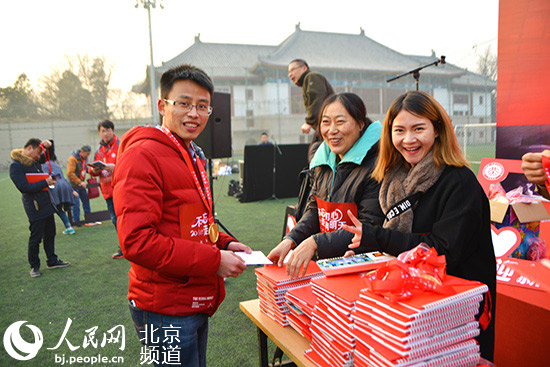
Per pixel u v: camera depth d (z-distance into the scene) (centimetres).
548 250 191
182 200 118
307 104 332
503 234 192
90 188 664
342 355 100
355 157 163
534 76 188
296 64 358
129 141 119
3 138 2936
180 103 123
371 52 5631
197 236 123
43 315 293
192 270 111
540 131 188
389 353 83
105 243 520
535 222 186
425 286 89
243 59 5141
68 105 3769
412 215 123
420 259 99
